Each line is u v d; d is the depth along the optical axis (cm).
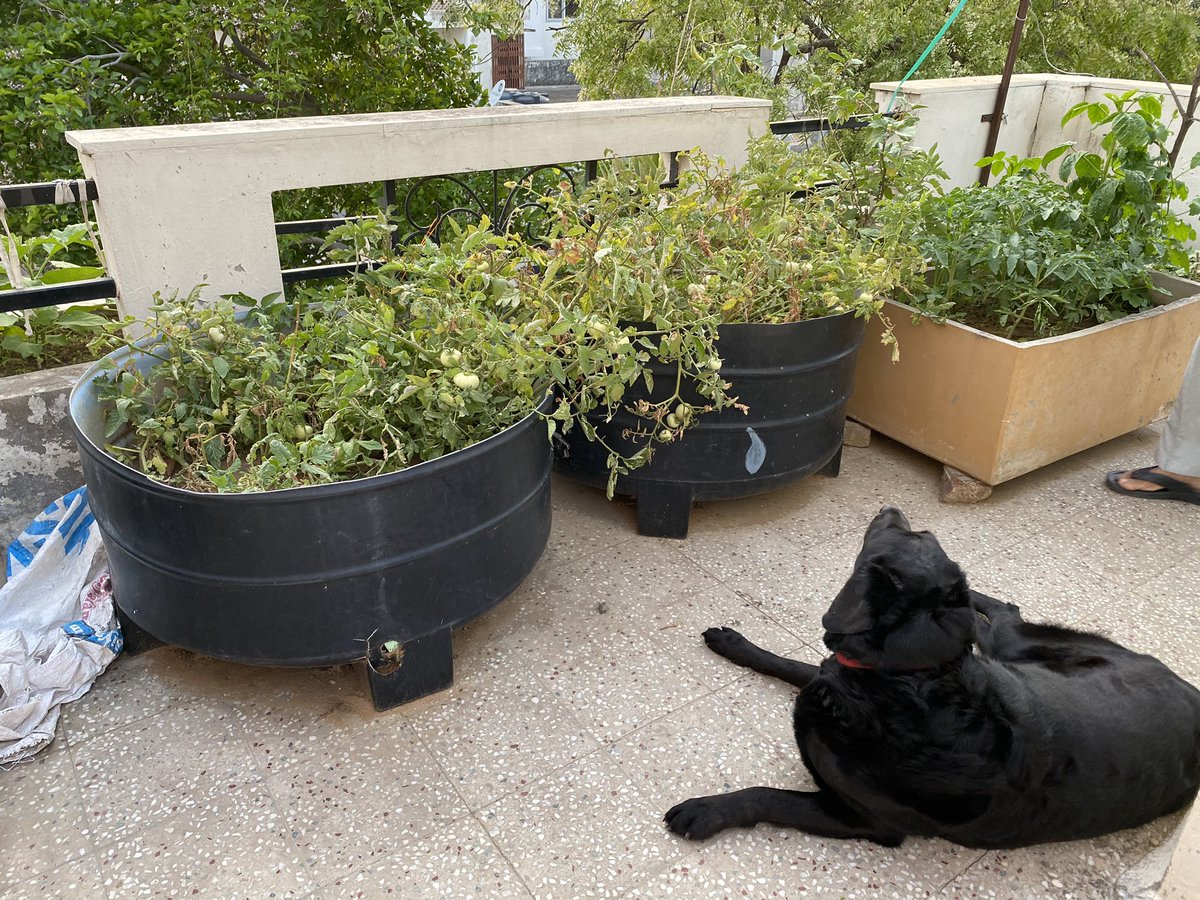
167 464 238
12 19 567
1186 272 418
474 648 262
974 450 342
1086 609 288
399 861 197
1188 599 295
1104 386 357
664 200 327
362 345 232
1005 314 352
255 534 197
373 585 212
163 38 569
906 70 874
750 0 857
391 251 279
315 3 599
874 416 383
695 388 286
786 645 267
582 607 282
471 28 769
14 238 296
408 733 231
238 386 245
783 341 284
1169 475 353
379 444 219
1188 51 910
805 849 204
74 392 226
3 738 220
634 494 315
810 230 316
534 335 238
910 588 189
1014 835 191
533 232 366
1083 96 521
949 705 185
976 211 366
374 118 304
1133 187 369
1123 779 192
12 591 250
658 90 797
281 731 231
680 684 250
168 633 222
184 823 204
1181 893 160
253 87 644
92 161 252
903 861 202
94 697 240
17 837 200
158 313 240
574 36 941
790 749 230
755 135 386
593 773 221
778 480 313
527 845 201
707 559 309
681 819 204
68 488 279
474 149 316
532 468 241
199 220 272
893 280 317
